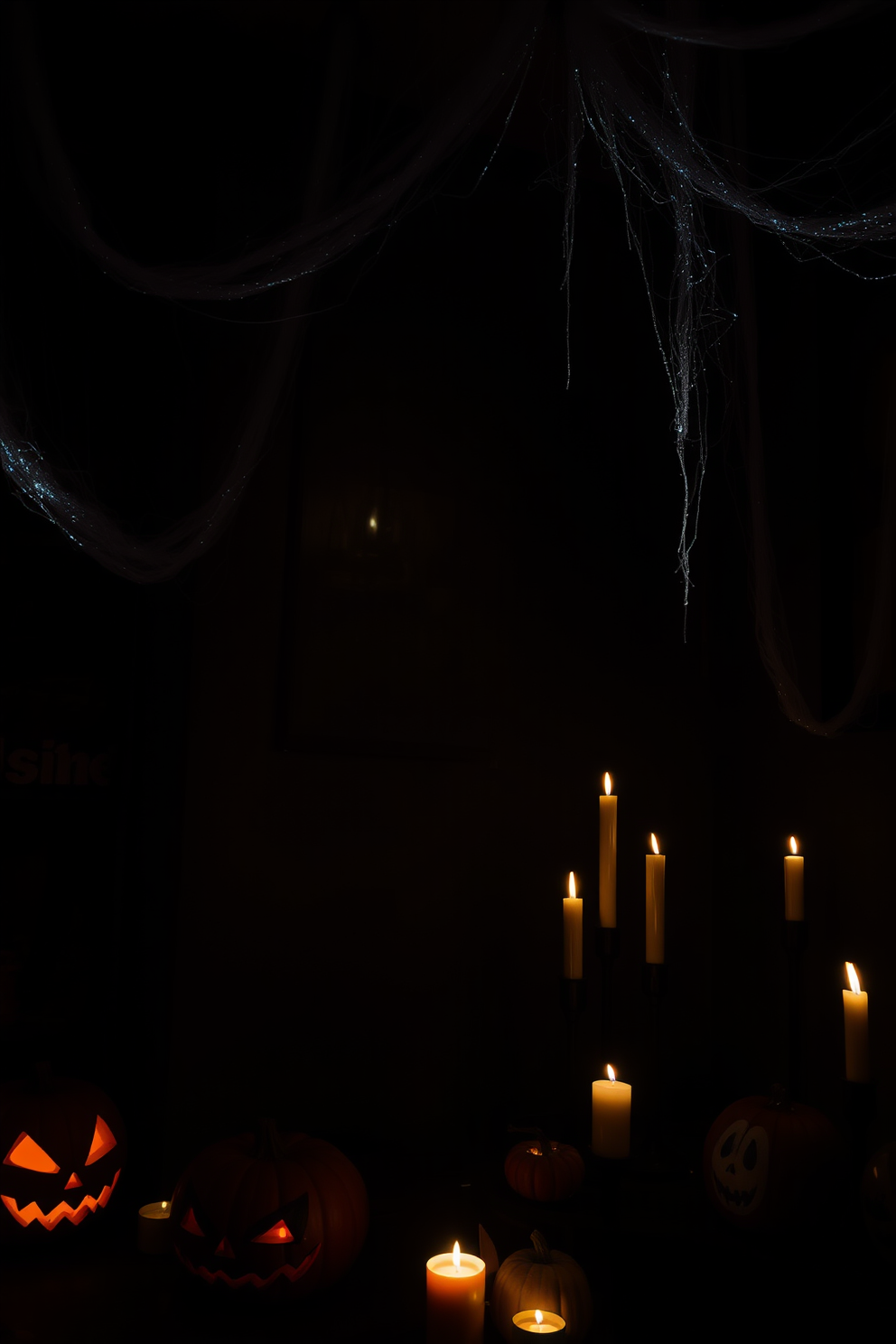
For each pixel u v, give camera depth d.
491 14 1.75
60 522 1.84
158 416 1.90
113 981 1.77
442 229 2.02
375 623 1.86
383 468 1.90
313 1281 1.34
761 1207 1.39
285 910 1.75
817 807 1.87
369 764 1.85
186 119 1.91
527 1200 1.52
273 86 1.89
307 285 1.87
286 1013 1.73
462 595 1.96
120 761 1.83
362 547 1.87
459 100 1.98
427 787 1.89
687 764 2.15
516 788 1.97
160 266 1.81
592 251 2.19
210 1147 1.45
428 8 1.75
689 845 2.13
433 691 1.90
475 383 2.02
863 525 1.79
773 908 1.96
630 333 2.21
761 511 2.05
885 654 1.71
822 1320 1.28
